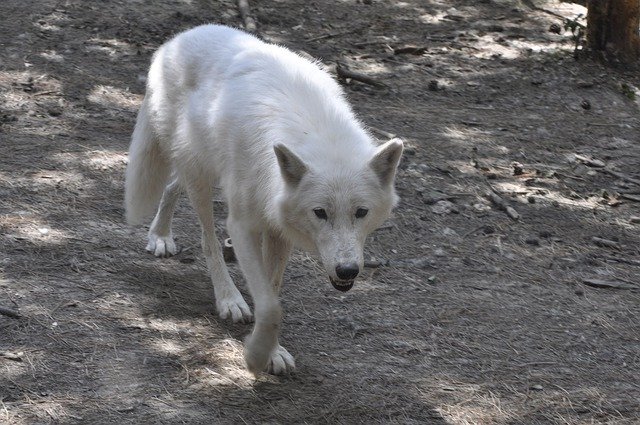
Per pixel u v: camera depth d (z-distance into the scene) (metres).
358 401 7.89
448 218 12.23
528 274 10.84
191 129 8.89
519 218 12.41
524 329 9.48
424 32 20.89
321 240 7.34
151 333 8.66
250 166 8.04
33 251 9.98
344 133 7.93
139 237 10.77
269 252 8.49
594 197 13.48
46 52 16.97
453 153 14.55
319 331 9.09
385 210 7.66
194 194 9.20
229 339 8.72
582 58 19.64
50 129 13.79
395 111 16.25
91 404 7.41
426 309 9.73
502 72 18.80
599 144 15.66
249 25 19.48
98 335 8.48
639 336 9.52
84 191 11.81
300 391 7.98
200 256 10.53
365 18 21.45
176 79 9.26
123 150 13.32
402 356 8.75
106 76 16.28
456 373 8.52
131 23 19.09
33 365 7.86
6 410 7.19
